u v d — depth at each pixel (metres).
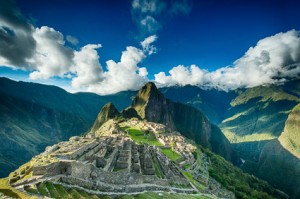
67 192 49.50
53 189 48.09
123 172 70.88
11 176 53.56
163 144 187.12
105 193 59.94
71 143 105.62
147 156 109.38
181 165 133.88
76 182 55.72
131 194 67.25
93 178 61.97
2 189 44.97
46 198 42.81
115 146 107.00
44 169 52.53
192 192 96.94
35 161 60.84
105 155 87.88
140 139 197.12
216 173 182.62
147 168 92.06
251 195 178.12
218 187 144.00
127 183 71.50
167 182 91.56
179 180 102.12
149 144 172.12
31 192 44.81
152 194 72.56
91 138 133.25
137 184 75.81
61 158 66.06
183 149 180.62
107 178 66.19
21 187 45.88
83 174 59.22
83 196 50.88
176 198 76.12
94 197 52.97
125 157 91.12
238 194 162.25
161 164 111.56
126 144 127.00
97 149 95.00
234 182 191.62
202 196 95.38
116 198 60.41
